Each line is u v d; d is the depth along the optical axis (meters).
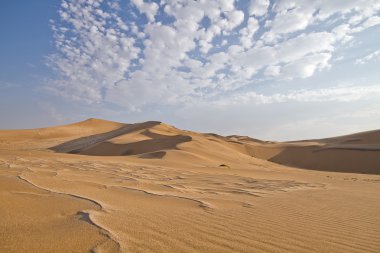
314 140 86.50
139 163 18.70
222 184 9.63
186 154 30.00
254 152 61.97
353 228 4.21
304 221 4.46
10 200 4.46
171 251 2.76
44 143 70.12
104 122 112.38
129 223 3.57
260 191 8.24
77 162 15.34
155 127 72.19
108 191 6.22
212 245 3.03
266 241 3.32
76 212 3.97
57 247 2.66
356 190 9.63
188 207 5.03
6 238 2.84
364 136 65.75
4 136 77.50
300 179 14.50
